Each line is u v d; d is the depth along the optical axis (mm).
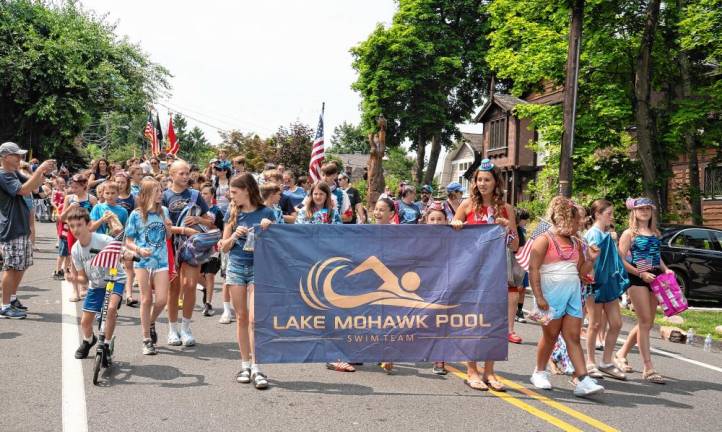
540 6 19609
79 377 5918
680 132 17703
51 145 35219
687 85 19078
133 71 38344
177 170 7574
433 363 7250
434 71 41594
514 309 8617
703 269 13914
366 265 6141
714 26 16156
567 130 15602
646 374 6949
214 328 8461
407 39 41125
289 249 6074
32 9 34406
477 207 6402
